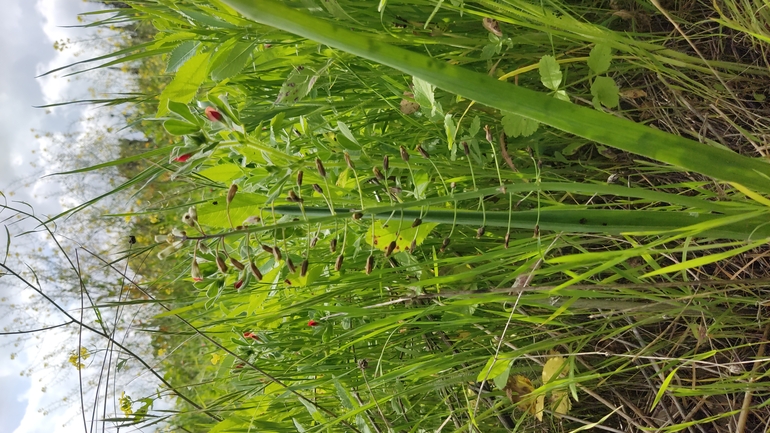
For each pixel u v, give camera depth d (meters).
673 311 0.34
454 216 0.28
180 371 0.80
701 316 0.36
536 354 0.43
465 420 0.43
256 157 0.31
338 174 0.37
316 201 0.32
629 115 0.42
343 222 0.34
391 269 0.35
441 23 0.35
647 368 0.41
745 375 0.33
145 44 0.35
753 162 0.25
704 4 0.36
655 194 0.26
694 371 0.35
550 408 0.41
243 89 0.39
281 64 0.37
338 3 0.30
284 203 0.31
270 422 0.44
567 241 0.34
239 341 0.46
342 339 0.42
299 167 0.29
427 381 0.43
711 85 0.38
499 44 0.33
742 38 0.37
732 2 0.35
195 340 0.79
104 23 0.36
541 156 0.40
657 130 0.24
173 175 0.27
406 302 0.40
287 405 0.46
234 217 0.31
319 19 0.21
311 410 0.39
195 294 0.48
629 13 0.38
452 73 0.22
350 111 0.39
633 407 0.39
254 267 0.25
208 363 0.78
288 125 0.37
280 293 0.42
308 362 0.43
